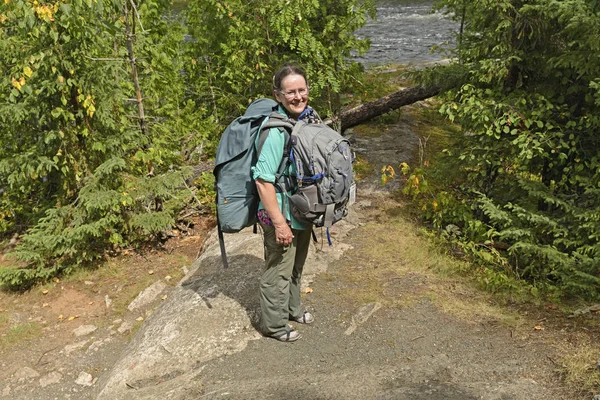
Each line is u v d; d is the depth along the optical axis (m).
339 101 8.66
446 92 6.89
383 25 22.09
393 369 3.59
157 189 6.57
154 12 8.25
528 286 4.79
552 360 3.58
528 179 6.27
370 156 8.53
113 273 6.51
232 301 4.46
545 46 5.95
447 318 4.27
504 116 5.93
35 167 6.59
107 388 3.79
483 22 6.20
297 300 4.19
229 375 3.73
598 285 4.68
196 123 8.30
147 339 4.20
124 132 6.57
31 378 4.76
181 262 6.61
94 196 6.22
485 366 3.60
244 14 8.24
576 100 6.12
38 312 5.95
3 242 7.80
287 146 3.33
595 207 5.39
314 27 8.05
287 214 3.49
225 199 3.52
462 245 5.65
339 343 4.02
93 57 6.50
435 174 6.84
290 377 3.60
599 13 5.10
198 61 9.02
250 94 8.59
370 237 5.87
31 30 5.75
